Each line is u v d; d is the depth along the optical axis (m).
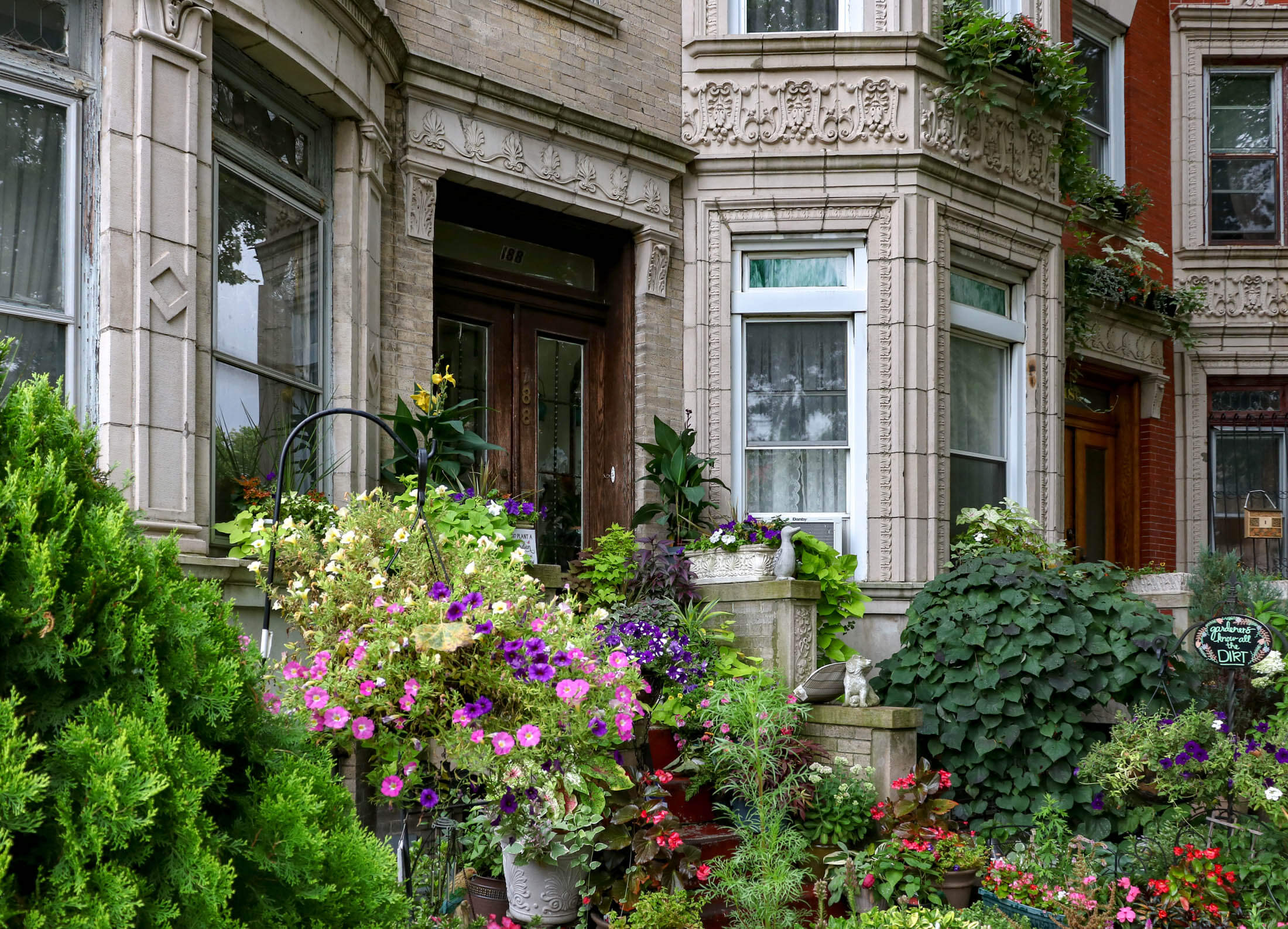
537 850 4.02
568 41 6.98
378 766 3.49
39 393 1.88
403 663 3.25
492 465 6.84
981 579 5.68
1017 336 8.30
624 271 7.36
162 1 4.21
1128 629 5.49
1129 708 5.34
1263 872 4.32
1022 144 8.22
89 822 1.57
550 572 5.78
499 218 6.93
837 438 7.59
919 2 7.61
